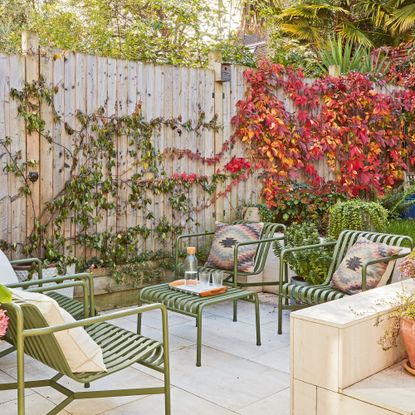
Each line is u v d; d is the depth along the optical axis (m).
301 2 12.76
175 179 5.61
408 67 9.16
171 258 5.65
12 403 3.24
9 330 2.88
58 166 4.86
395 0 12.20
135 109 5.30
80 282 3.46
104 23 8.16
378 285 4.01
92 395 2.82
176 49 7.82
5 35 8.26
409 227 7.09
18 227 4.67
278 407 3.17
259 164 6.29
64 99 4.86
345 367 2.53
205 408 3.15
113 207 5.20
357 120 7.17
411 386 2.55
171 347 4.20
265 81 6.26
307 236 5.12
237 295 4.13
